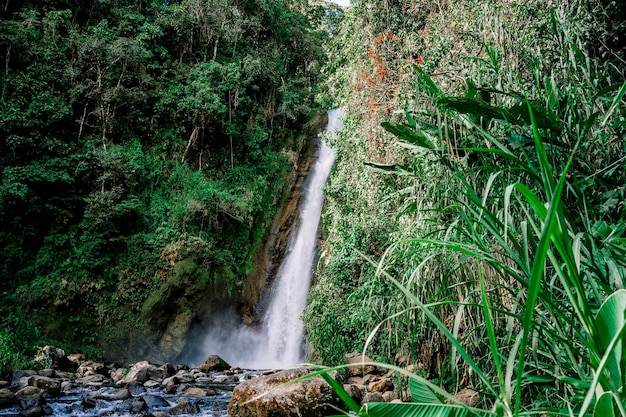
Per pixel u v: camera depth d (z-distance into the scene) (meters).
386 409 1.11
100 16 15.65
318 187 16.25
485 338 2.51
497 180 2.37
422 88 3.62
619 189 2.22
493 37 3.54
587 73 2.66
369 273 4.87
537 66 2.67
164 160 14.39
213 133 15.62
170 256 12.00
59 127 12.64
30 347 9.33
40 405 5.03
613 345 0.78
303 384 3.93
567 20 3.08
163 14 16.84
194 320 11.77
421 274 2.79
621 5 3.12
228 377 7.94
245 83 16.62
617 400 0.82
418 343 3.53
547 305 1.27
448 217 2.99
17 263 10.95
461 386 2.98
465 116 2.63
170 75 16.02
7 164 11.41
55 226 11.66
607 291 1.31
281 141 17.55
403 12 7.39
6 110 11.64
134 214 12.61
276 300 13.90
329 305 5.97
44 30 13.71
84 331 10.68
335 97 8.76
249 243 14.52
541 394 2.03
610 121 2.52
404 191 3.14
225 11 17.47
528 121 2.34
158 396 5.58
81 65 13.55
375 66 6.45
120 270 11.59
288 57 19.98
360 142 6.54
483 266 2.31
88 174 12.18
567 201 2.42
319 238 14.54
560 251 0.94
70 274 11.08
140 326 11.22
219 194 13.95
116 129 13.88
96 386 6.83
